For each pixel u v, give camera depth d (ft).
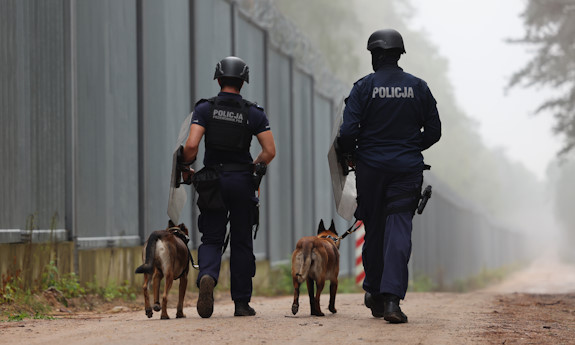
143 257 60.95
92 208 101.04
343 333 51.37
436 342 47.37
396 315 56.95
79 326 57.47
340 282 203.00
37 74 90.74
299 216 206.69
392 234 57.93
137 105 114.93
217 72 64.85
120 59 109.91
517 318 70.44
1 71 83.41
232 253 66.08
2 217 82.53
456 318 66.54
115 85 108.17
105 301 96.43
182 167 64.34
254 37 172.65
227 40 154.61
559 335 55.67
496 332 55.11
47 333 52.70
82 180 98.78
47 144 92.17
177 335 49.70
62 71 95.50
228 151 64.08
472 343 47.91
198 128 63.52
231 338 48.44
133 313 82.02
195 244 130.52
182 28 131.75
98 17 103.71
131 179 112.47
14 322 63.05
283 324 57.00
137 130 114.73
